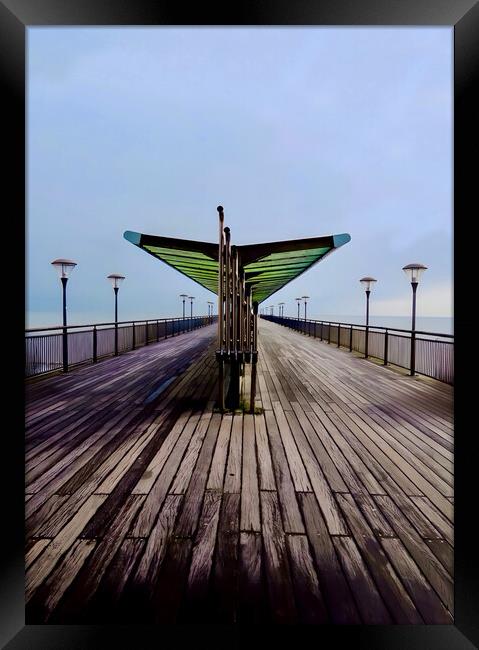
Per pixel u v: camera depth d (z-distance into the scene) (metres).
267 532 2.16
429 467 3.10
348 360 9.66
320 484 2.77
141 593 1.70
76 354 8.42
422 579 1.81
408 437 3.82
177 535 2.12
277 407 4.95
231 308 5.25
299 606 1.64
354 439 3.75
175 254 6.71
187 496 2.57
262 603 1.65
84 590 1.72
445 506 2.48
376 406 5.03
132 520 2.27
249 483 2.78
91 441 3.64
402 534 2.16
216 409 4.81
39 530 2.16
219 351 4.64
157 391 5.88
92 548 2.00
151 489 2.67
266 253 5.14
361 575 1.82
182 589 1.72
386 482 2.82
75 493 2.61
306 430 4.02
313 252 5.84
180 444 3.57
